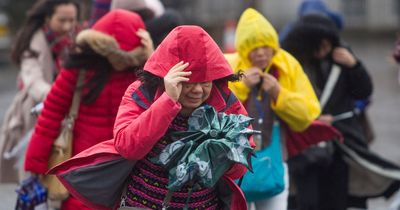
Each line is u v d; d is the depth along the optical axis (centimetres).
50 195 1173
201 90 836
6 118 1366
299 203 1381
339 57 1397
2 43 6069
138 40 1130
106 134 1145
